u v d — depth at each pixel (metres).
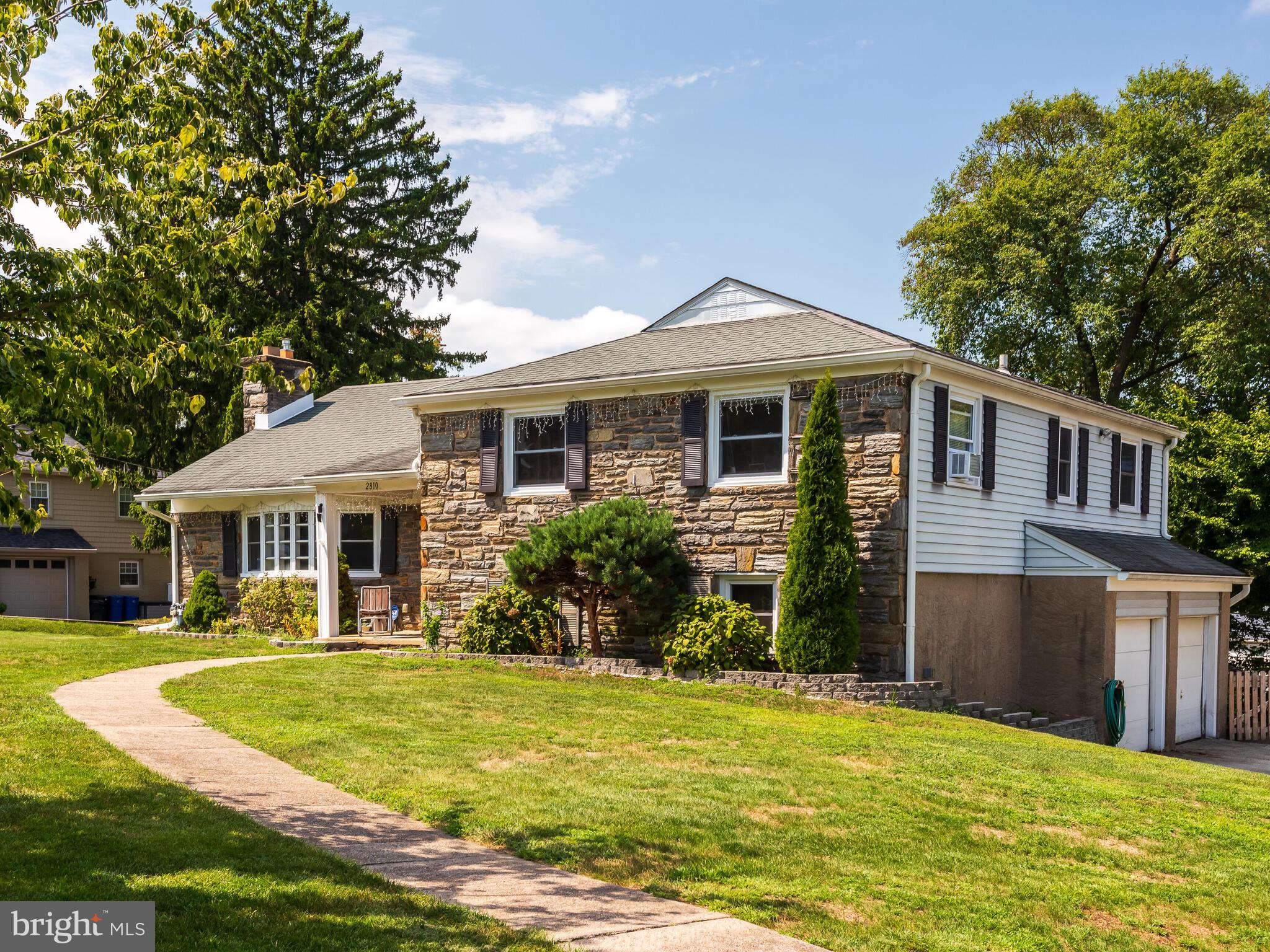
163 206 6.98
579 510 16.33
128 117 6.86
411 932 5.15
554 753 9.84
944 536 15.82
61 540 33.62
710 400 16.47
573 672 15.51
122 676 13.71
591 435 17.58
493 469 18.45
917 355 14.71
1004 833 8.30
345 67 40.06
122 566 36.41
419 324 41.78
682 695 14.20
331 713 11.20
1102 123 35.19
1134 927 6.50
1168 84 33.59
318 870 6.05
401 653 17.41
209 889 5.48
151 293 6.84
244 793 7.78
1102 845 8.20
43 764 7.99
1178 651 20.62
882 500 14.95
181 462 35.03
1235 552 23.91
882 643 14.88
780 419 15.95
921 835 7.96
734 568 16.05
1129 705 18.55
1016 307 32.84
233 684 12.94
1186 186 31.66
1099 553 17.44
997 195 33.34
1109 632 17.12
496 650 17.25
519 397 18.23
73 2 6.88
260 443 26.34
